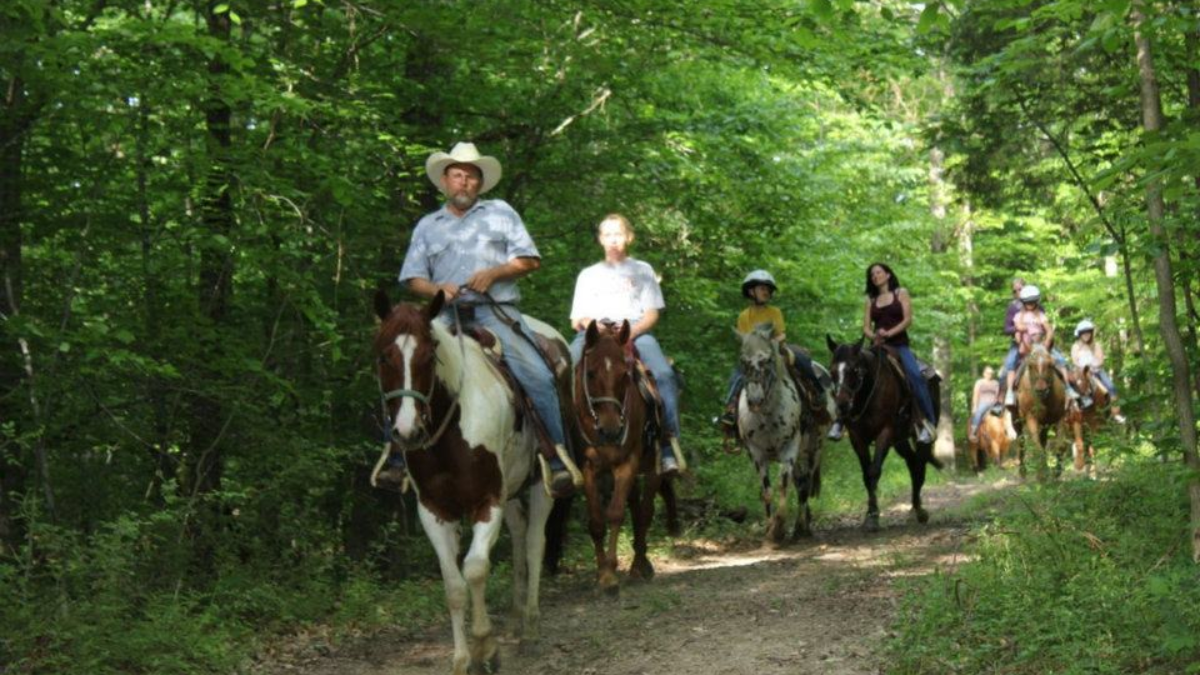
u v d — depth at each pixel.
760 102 17.94
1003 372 18.81
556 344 8.73
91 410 10.52
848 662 7.17
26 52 8.80
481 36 12.29
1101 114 11.33
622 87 14.20
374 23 12.20
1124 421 10.56
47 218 10.22
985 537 9.67
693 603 9.77
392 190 12.52
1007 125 12.06
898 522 15.61
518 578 8.69
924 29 6.90
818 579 10.41
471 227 8.07
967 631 7.16
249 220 10.51
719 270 19.09
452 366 7.24
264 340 11.62
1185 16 7.29
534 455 8.09
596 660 7.91
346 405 12.91
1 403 9.83
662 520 15.69
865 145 24.48
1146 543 8.60
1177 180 7.15
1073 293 31.33
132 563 8.91
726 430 14.02
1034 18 8.21
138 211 10.60
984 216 33.47
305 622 9.62
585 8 12.51
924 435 14.20
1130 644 6.45
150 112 10.04
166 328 10.24
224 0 10.55
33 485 10.38
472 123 14.33
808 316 23.19
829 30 12.65
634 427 10.54
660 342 18.16
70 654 7.73
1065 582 7.64
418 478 7.27
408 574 12.23
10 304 9.38
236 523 10.60
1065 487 10.43
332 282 12.09
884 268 14.44
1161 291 8.08
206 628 8.91
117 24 9.91
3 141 9.89
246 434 10.91
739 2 12.48
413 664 8.42
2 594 8.10
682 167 15.55
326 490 11.51
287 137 11.51
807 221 21.62
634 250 17.22
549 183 14.90
